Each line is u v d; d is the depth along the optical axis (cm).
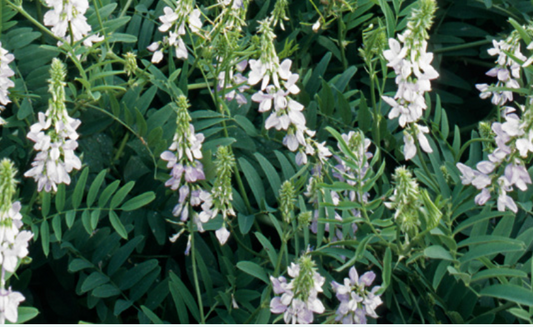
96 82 98
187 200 89
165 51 103
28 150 98
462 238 101
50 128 96
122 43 109
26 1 107
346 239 90
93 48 94
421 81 86
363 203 86
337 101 104
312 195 91
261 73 86
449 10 119
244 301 90
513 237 95
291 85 87
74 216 90
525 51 118
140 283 92
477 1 118
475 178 86
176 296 88
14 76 100
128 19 101
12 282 94
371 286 98
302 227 88
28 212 91
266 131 100
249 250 94
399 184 82
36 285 102
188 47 103
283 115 87
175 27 97
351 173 93
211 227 91
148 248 99
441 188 93
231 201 94
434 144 98
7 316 77
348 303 86
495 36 121
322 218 86
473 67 124
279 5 102
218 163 87
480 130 98
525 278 89
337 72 115
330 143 101
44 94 99
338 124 103
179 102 86
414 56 85
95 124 98
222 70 97
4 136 99
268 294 86
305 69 113
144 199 90
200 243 97
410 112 87
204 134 94
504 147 84
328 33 116
